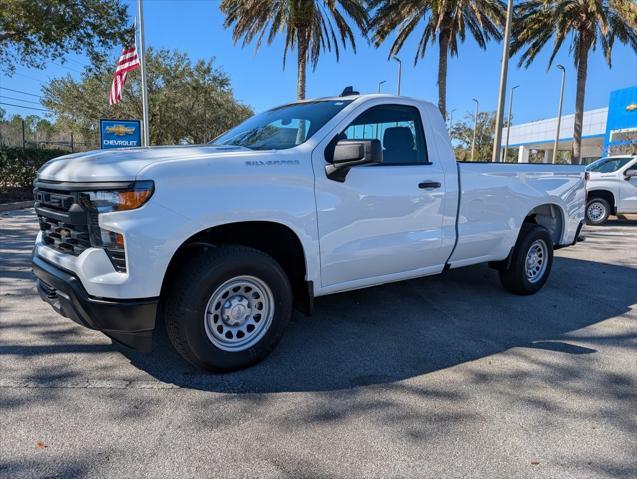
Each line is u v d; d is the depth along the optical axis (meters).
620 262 7.75
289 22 18.75
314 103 4.40
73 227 3.16
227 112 36.31
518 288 5.48
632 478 2.42
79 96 30.67
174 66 31.84
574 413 3.02
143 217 2.93
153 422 2.80
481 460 2.53
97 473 2.35
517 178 5.18
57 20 15.84
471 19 23.05
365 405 3.05
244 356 3.43
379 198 3.98
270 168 3.39
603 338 4.32
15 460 2.43
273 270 3.45
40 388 3.16
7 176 15.09
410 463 2.49
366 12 20.14
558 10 22.02
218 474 2.37
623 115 29.73
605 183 12.67
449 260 4.71
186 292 3.14
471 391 3.28
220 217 3.16
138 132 15.60
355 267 3.95
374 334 4.27
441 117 4.66
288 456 2.52
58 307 3.40
